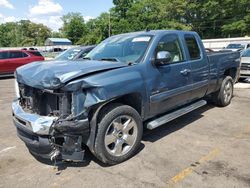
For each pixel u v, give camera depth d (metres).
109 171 3.75
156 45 4.52
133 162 3.99
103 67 3.78
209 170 3.71
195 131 5.23
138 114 4.09
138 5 62.19
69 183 3.48
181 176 3.57
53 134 3.41
